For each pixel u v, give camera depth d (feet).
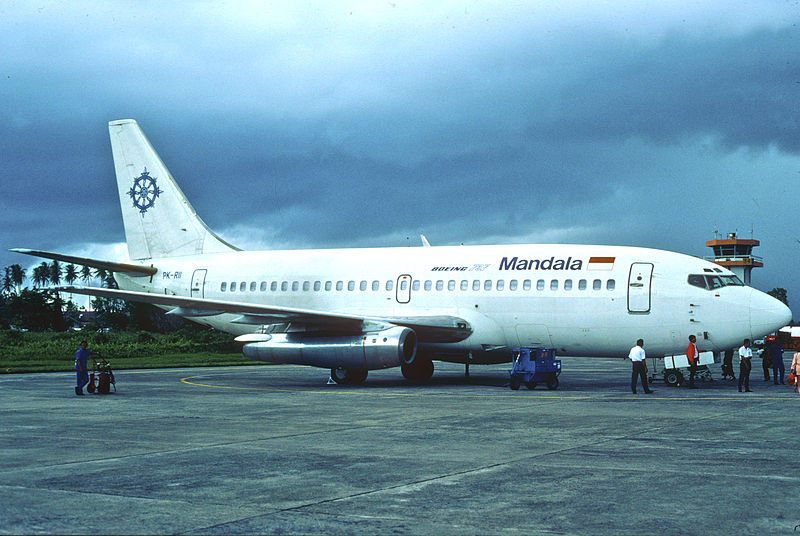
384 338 85.97
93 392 80.18
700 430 49.60
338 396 75.92
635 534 24.75
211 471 35.42
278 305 104.01
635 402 68.44
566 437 46.55
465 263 93.66
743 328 80.74
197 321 114.11
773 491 30.99
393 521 26.23
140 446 43.24
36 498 29.63
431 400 71.26
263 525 25.66
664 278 84.02
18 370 121.49
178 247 116.47
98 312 413.80
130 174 119.65
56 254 105.19
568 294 86.69
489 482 32.81
